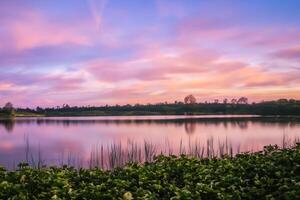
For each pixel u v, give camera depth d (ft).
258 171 52.75
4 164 146.41
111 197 42.29
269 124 379.55
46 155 170.91
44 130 346.95
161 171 51.78
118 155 128.47
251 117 638.94
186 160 57.26
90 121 590.55
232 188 46.21
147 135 272.31
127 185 46.50
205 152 153.58
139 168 53.21
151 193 43.68
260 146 187.32
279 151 63.67
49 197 42.32
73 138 258.16
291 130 286.66
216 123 435.53
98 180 49.98
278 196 43.57
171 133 288.51
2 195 41.81
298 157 56.29
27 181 46.57
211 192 44.19
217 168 54.54
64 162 143.64
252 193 45.11
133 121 558.56
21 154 176.55
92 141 234.17
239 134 263.70
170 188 44.98
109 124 460.14
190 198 41.65
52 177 47.32
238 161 57.88
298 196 41.37
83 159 149.07
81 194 42.93
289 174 50.16
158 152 165.27
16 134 299.58
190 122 480.23
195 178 49.88
